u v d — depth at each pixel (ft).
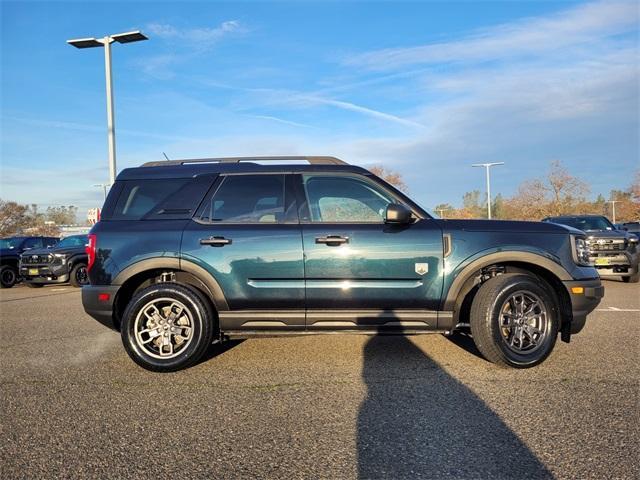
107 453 9.34
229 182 15.31
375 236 14.35
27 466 8.86
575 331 14.55
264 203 15.06
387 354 16.14
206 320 14.51
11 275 51.06
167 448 9.52
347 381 13.39
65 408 11.73
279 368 14.76
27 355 16.96
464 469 8.49
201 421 10.81
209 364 15.31
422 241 14.30
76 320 24.95
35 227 160.97
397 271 14.23
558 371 13.91
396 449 9.30
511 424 10.32
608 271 35.06
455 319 14.43
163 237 14.70
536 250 14.24
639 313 23.00
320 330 14.64
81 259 48.08
